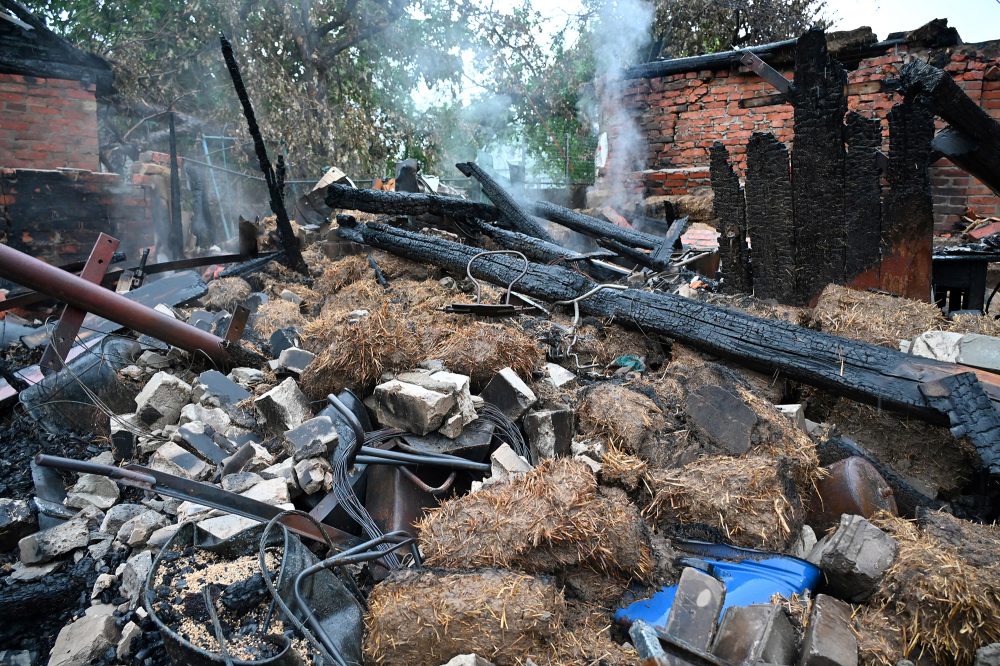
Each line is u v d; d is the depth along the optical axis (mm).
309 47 15375
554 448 3412
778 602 2562
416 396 3314
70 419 3912
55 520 3154
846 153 4566
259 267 6680
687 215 9688
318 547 2844
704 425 3455
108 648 2512
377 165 15688
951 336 3678
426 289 5816
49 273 3918
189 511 3010
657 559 2725
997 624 2357
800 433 3377
